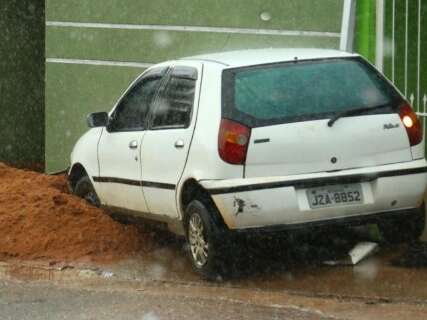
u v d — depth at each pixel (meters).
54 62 28.33
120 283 18.23
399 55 21.47
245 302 16.28
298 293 16.72
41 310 16.11
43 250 20.39
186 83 18.62
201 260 17.83
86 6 27.73
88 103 27.94
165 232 20.94
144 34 27.00
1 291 17.81
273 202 16.78
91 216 21.14
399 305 15.74
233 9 25.78
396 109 17.66
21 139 33.03
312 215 16.94
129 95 20.53
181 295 16.97
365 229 19.88
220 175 16.98
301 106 17.28
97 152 21.25
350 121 17.23
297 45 25.08
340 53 18.48
